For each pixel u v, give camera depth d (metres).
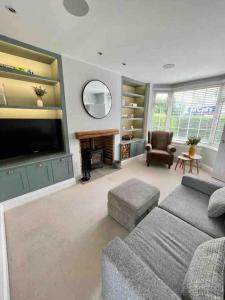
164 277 0.86
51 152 2.71
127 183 2.00
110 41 1.94
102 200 2.31
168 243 1.09
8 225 1.77
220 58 2.43
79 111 2.76
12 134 2.15
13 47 1.94
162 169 3.64
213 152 3.46
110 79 3.18
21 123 2.21
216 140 3.55
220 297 0.56
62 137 2.67
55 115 2.76
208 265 0.71
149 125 4.55
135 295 0.66
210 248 0.81
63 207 2.13
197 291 0.61
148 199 1.71
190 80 3.80
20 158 2.36
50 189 2.50
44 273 1.25
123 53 2.29
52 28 1.66
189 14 1.41
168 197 1.68
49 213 2.00
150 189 1.87
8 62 2.15
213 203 1.35
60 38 1.87
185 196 1.69
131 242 1.09
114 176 3.21
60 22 1.55
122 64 2.77
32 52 2.09
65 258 1.38
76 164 2.89
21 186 2.16
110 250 0.87
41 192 2.39
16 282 1.18
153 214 1.40
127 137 4.20
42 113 2.60
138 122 4.58
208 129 3.71
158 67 2.91
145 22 1.54
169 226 1.25
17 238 1.59
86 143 3.44
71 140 2.73
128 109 4.40
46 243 1.54
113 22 1.55
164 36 1.80
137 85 4.22
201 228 1.25
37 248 1.48
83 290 1.14
